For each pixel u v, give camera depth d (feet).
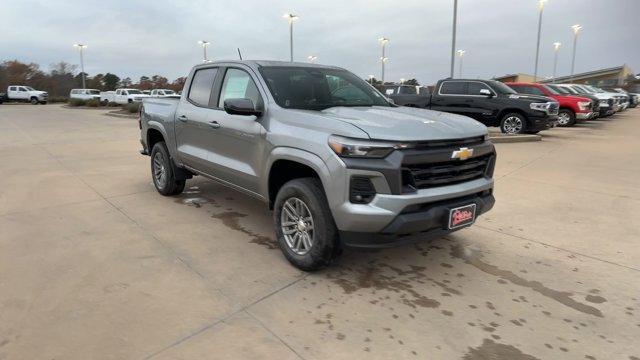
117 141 42.34
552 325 10.16
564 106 56.08
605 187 22.91
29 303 10.70
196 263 13.12
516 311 10.74
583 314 10.64
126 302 10.82
